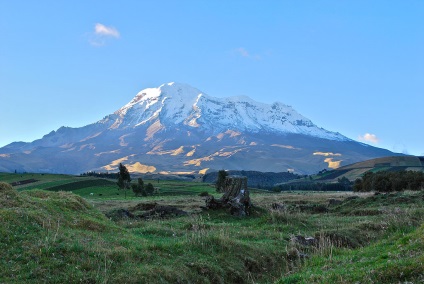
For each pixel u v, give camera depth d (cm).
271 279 1966
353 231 2705
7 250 1636
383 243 2088
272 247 2294
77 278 1536
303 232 2783
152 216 3491
